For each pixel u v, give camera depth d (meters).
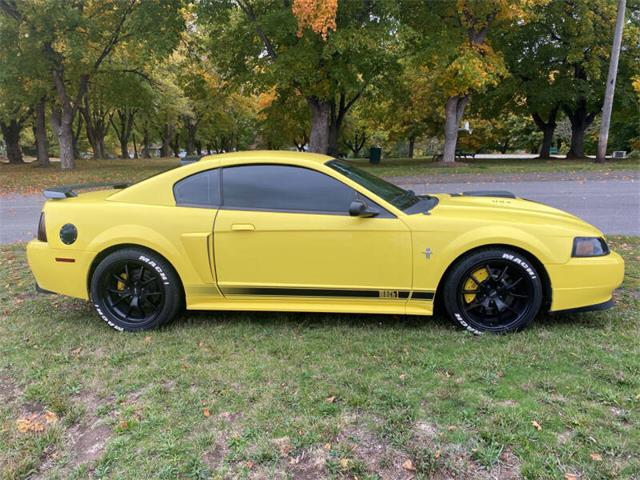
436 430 2.43
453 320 3.63
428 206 3.89
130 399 2.81
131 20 18.14
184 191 3.79
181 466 2.22
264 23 15.90
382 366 3.12
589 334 3.50
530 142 52.56
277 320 3.98
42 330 3.86
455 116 20.08
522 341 3.42
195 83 22.50
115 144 60.28
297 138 38.38
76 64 21.23
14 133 32.19
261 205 3.68
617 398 2.64
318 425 2.50
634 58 22.81
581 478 2.07
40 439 2.45
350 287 3.62
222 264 3.70
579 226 3.62
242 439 2.40
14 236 8.02
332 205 3.62
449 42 16.64
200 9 16.95
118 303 3.91
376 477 2.12
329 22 12.69
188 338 3.65
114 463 2.26
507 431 2.39
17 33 18.81
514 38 23.47
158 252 3.72
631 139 35.47
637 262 5.28
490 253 3.49
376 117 30.11
